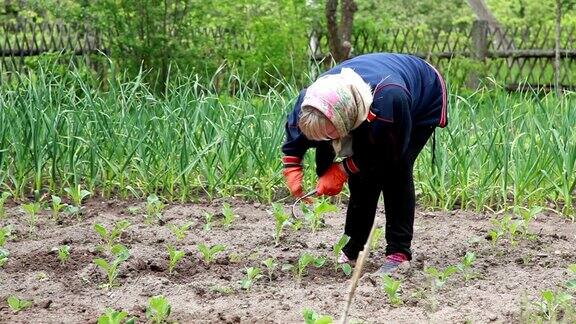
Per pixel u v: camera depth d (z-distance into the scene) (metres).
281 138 9.56
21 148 9.28
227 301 5.91
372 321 5.48
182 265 6.84
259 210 8.91
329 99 5.56
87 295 6.12
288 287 6.32
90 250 7.14
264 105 10.57
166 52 15.88
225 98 11.16
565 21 20.92
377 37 18.89
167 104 10.02
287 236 7.72
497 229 7.83
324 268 6.81
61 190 9.34
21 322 5.46
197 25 16.39
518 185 8.99
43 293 6.15
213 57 16.62
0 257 6.73
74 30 16.92
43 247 7.28
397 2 23.70
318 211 7.32
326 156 6.06
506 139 8.90
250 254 7.10
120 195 9.43
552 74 18.44
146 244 7.45
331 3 16.83
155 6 15.73
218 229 8.00
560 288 6.23
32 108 9.59
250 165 9.60
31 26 16.70
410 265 6.67
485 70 17.64
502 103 10.16
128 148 9.73
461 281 6.45
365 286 6.18
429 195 9.27
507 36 20.20
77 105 10.69
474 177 9.61
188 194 9.43
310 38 18.03
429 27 23.55
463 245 7.48
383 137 5.76
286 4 16.77
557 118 10.43
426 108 6.26
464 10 25.27
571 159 8.96
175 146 9.66
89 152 9.70
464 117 10.66
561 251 7.36
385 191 6.50
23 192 9.30
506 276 6.58
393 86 5.77
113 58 16.14
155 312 5.56
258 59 16.42
